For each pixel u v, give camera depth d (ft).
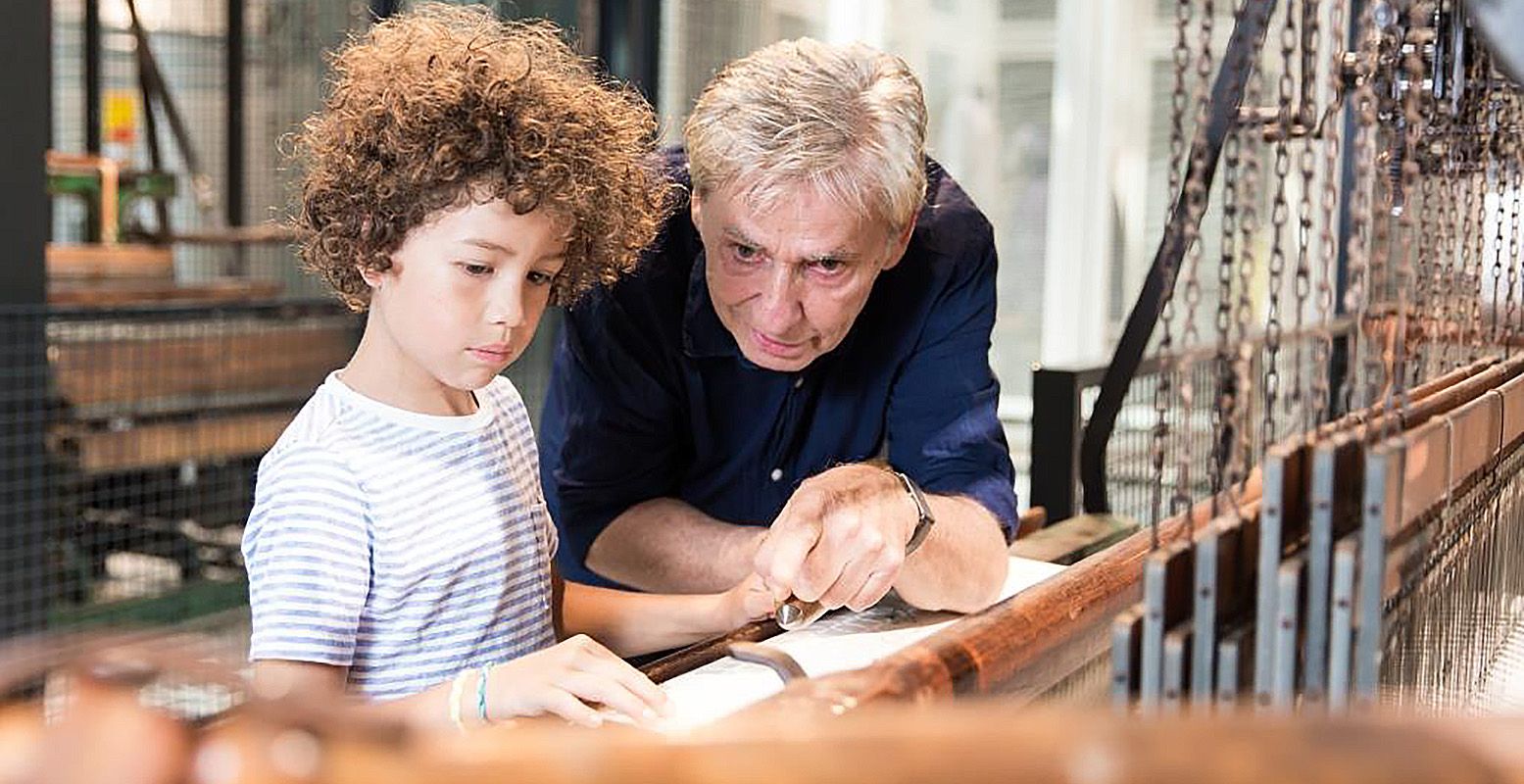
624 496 5.46
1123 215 18.61
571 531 5.47
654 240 4.98
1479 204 3.99
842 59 4.28
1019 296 19.12
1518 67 1.56
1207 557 2.01
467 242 3.75
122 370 12.29
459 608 4.08
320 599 3.77
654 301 5.11
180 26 18.71
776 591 3.78
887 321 5.22
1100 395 7.19
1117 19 18.26
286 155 4.60
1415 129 2.64
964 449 5.13
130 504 13.20
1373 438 2.23
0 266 8.07
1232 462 2.33
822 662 3.83
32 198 8.18
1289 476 2.10
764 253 4.26
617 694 3.37
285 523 3.83
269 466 3.95
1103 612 3.10
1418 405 2.54
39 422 8.20
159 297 13.24
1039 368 7.47
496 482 4.24
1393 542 2.15
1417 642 2.66
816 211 4.13
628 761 1.09
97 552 13.05
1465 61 3.45
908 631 4.25
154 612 13.07
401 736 1.11
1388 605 2.33
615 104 4.46
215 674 1.18
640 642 4.65
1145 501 8.77
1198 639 2.04
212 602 13.53
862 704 2.16
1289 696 2.00
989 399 5.25
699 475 5.57
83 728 1.10
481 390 4.47
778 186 4.10
